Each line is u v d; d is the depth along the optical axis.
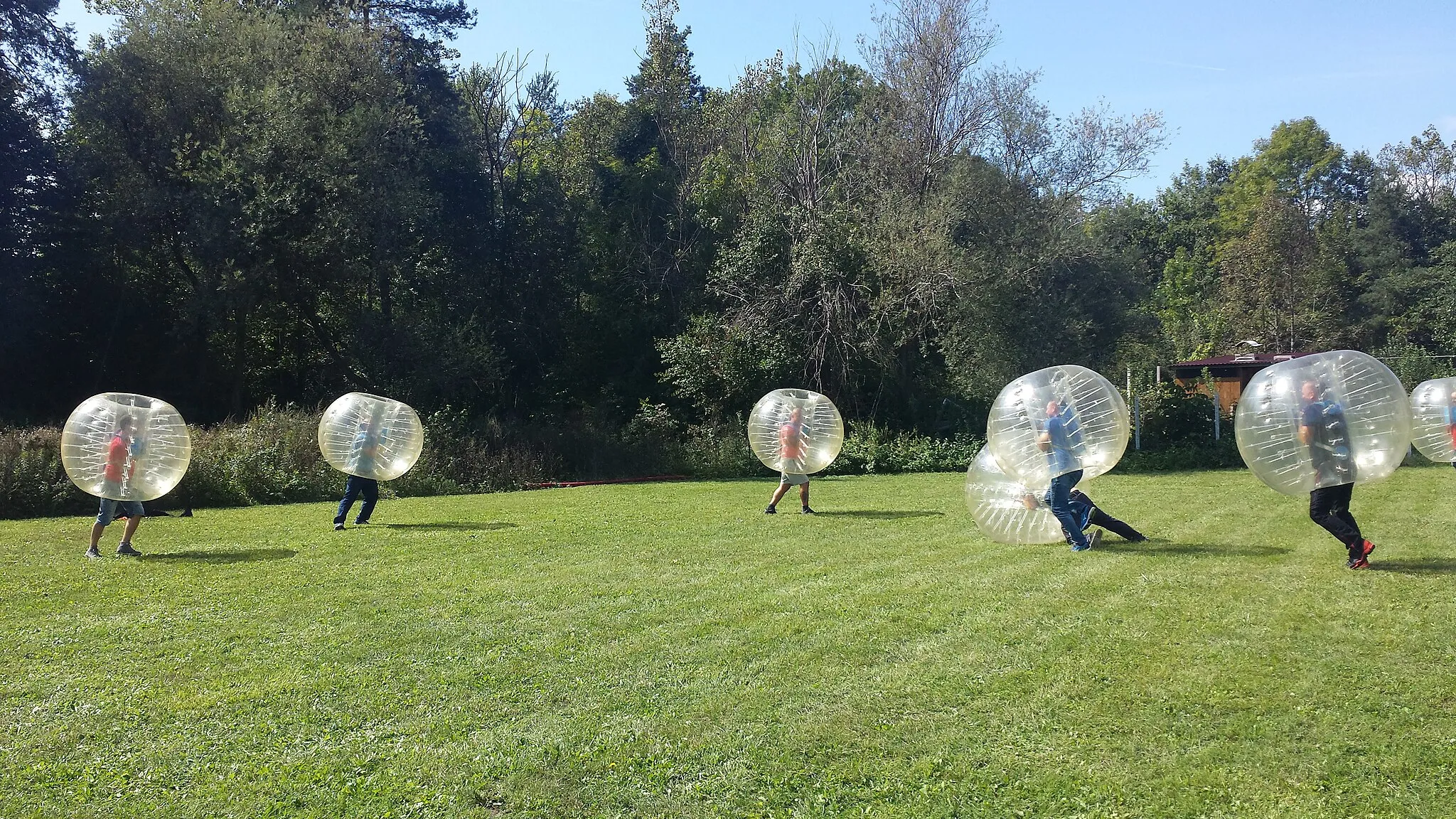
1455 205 52.25
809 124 29.75
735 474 23.66
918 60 28.36
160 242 26.34
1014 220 26.50
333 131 24.56
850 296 26.02
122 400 10.12
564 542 10.70
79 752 4.62
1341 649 5.67
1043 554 9.26
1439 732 4.44
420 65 30.97
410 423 12.79
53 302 26.17
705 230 31.16
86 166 25.19
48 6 25.61
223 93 25.31
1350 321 48.41
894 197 27.06
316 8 28.66
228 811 4.02
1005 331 25.56
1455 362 35.03
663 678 5.55
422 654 6.11
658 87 39.94
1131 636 6.08
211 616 7.15
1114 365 26.77
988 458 10.01
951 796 4.02
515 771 4.35
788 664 5.73
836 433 13.28
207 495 15.98
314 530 12.22
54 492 14.84
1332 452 7.75
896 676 5.44
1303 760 4.21
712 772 4.31
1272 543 9.54
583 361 31.30
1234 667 5.39
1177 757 4.28
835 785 4.15
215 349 27.42
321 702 5.25
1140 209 54.34
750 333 26.03
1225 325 46.53
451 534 11.56
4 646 6.37
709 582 8.21
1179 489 16.22
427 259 28.31
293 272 24.77
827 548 10.01
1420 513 11.80
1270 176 59.84
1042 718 4.76
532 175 31.73
